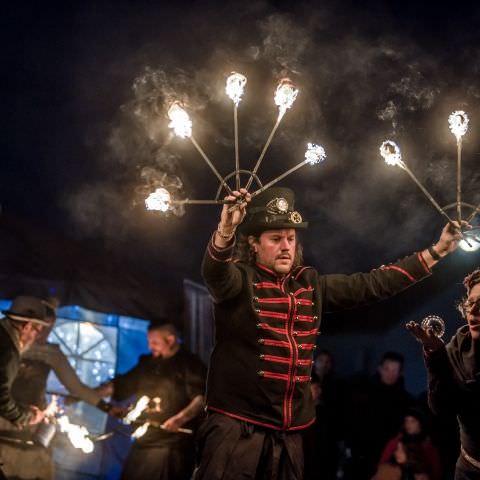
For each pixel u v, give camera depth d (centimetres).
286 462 358
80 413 848
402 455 668
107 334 863
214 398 361
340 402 782
